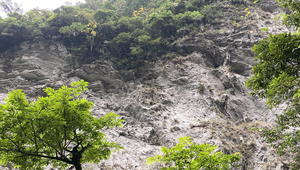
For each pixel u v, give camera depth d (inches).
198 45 1549.0
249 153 929.5
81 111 476.7
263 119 1163.9
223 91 1296.8
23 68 1456.7
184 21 1717.5
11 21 1705.2
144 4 2364.7
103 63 1507.1
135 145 1019.9
